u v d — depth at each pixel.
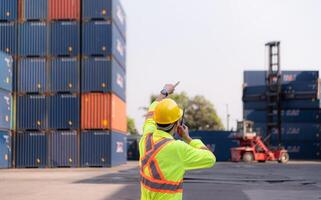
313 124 58.56
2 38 36.19
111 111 35.44
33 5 36.28
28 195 16.05
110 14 35.94
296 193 17.14
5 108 34.12
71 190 17.64
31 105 35.66
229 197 15.82
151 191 4.40
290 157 58.88
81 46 35.97
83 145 35.28
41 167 35.16
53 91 35.72
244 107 60.19
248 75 59.88
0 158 33.53
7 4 36.31
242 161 51.16
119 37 39.81
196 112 113.50
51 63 35.91
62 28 36.06
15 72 35.94
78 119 35.41
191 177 24.86
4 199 14.95
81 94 35.59
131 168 34.38
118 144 39.09
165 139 4.44
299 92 56.53
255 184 21.25
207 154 4.38
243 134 51.12
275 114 57.31
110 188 18.39
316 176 26.66
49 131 35.44
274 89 56.59
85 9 36.12
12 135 35.41
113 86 36.28
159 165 4.38
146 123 4.78
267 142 54.16
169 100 4.59
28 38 36.12
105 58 35.78
